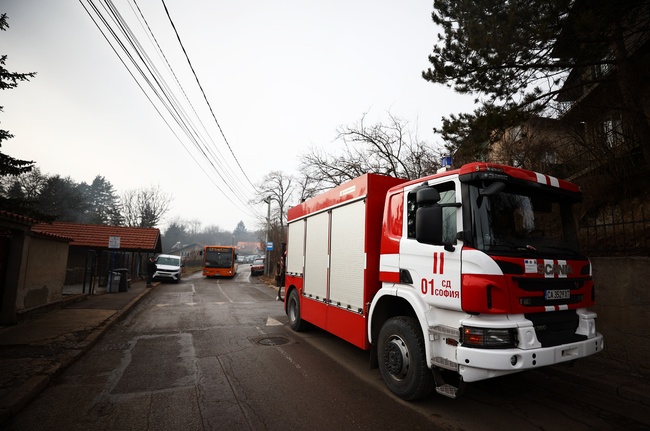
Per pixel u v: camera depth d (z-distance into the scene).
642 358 4.71
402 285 4.20
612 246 5.67
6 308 7.41
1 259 7.42
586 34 4.93
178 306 12.14
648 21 5.54
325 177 16.58
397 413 3.67
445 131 6.59
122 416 3.56
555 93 5.83
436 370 3.57
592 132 6.47
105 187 66.50
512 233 3.58
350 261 5.29
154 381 4.59
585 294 3.85
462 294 3.32
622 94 5.69
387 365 4.21
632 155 5.93
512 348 3.13
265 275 32.22
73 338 6.52
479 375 3.13
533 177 3.81
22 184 38.25
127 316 9.89
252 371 5.02
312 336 7.36
